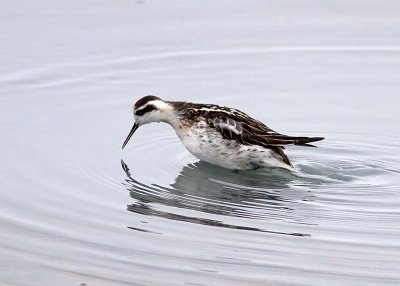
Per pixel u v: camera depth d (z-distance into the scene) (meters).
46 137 16.59
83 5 22.45
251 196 14.39
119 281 11.16
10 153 15.80
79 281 11.16
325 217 13.38
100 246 12.19
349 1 22.62
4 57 19.92
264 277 11.27
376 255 11.94
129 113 17.88
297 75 19.70
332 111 18.11
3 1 22.47
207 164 16.00
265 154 15.48
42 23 21.44
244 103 18.38
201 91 18.88
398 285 11.07
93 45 20.62
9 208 13.48
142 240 12.41
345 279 11.23
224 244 12.29
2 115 17.52
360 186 14.83
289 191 14.61
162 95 18.59
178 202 14.00
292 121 17.66
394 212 13.61
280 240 12.45
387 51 20.80
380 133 17.22
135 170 15.48
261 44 21.02
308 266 11.58
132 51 20.48
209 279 11.23
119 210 13.57
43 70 19.50
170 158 16.22
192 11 22.34
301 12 22.45
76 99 18.41
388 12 22.41
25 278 11.23
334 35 21.52
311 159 16.22
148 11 22.30
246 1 22.58
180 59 20.30
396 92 18.98
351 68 20.08
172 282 11.13
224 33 21.42
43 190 14.29
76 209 13.55
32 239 12.37
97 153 16.08
